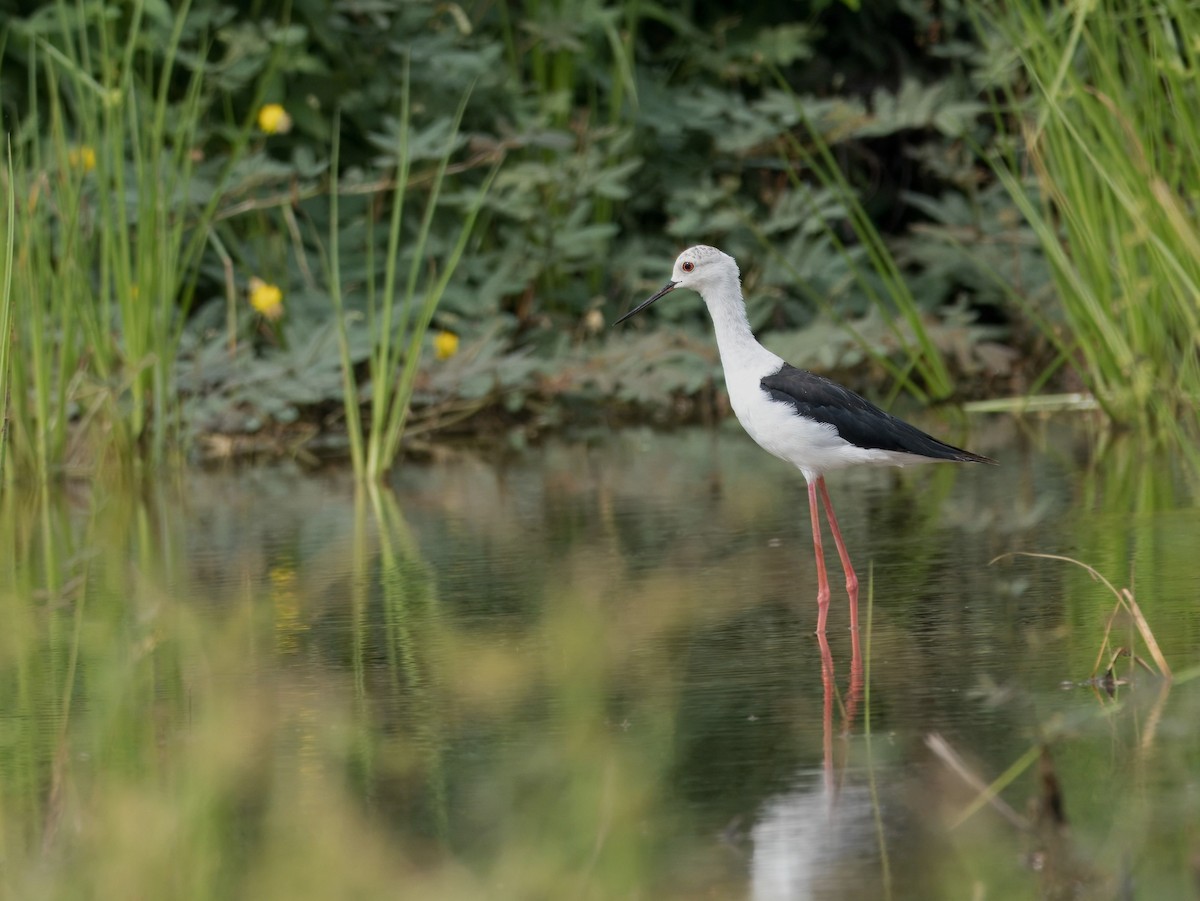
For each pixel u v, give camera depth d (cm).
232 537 1120
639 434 1536
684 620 853
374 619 877
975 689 707
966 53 1688
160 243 1343
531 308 1631
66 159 1302
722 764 630
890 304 1650
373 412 1348
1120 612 810
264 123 1442
